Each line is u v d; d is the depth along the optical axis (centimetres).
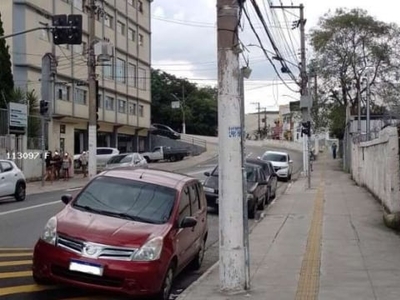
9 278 942
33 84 4272
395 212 1697
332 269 1042
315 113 5725
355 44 5597
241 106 867
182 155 6028
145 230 865
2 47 3506
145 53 6556
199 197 1137
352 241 1385
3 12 4191
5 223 1622
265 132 13062
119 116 5897
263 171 2277
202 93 10206
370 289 879
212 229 1711
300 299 820
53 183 3297
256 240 1424
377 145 2336
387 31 5588
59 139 4681
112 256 812
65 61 4731
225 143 861
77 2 4922
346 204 2269
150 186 988
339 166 5431
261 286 906
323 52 5647
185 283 1007
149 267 814
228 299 823
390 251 1241
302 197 2634
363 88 5616
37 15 4347
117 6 5744
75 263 810
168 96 9669
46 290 868
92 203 948
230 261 861
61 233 841
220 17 866
